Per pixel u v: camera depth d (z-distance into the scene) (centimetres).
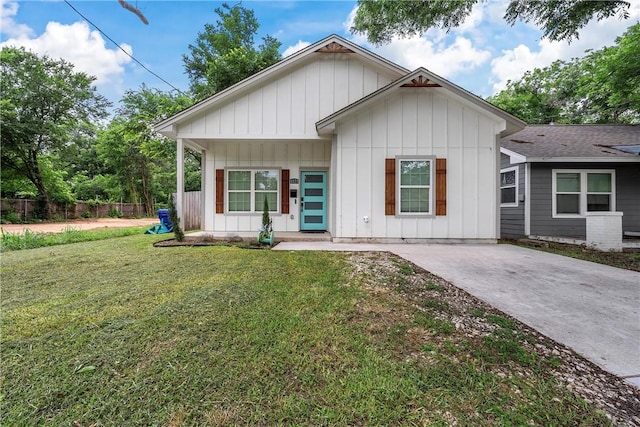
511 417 165
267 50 1889
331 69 856
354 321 283
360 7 696
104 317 287
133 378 196
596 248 740
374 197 795
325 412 168
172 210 793
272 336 251
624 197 928
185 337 248
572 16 584
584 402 178
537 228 939
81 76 2173
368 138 794
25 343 239
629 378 203
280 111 845
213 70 1691
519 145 1031
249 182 978
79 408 171
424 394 183
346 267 489
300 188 983
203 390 184
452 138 790
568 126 1245
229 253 611
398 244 778
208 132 834
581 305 340
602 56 1678
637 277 462
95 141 3183
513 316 307
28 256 594
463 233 791
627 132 1137
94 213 2534
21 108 1959
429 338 253
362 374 202
